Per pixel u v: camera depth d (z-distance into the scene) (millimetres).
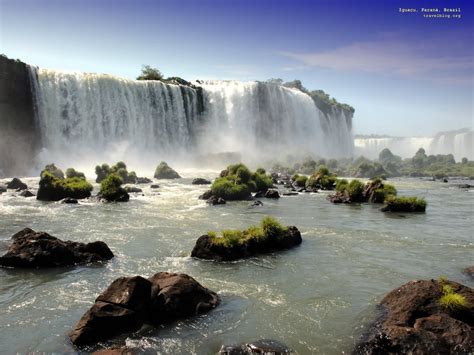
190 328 10867
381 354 9445
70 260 16312
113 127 68062
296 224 26188
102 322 10258
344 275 15664
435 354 9055
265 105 97688
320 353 9695
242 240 18203
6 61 54875
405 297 11188
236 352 9531
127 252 18359
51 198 34000
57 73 62438
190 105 83188
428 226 26234
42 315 11633
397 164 109000
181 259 17438
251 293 13570
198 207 32375
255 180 43750
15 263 15820
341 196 38781
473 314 10227
